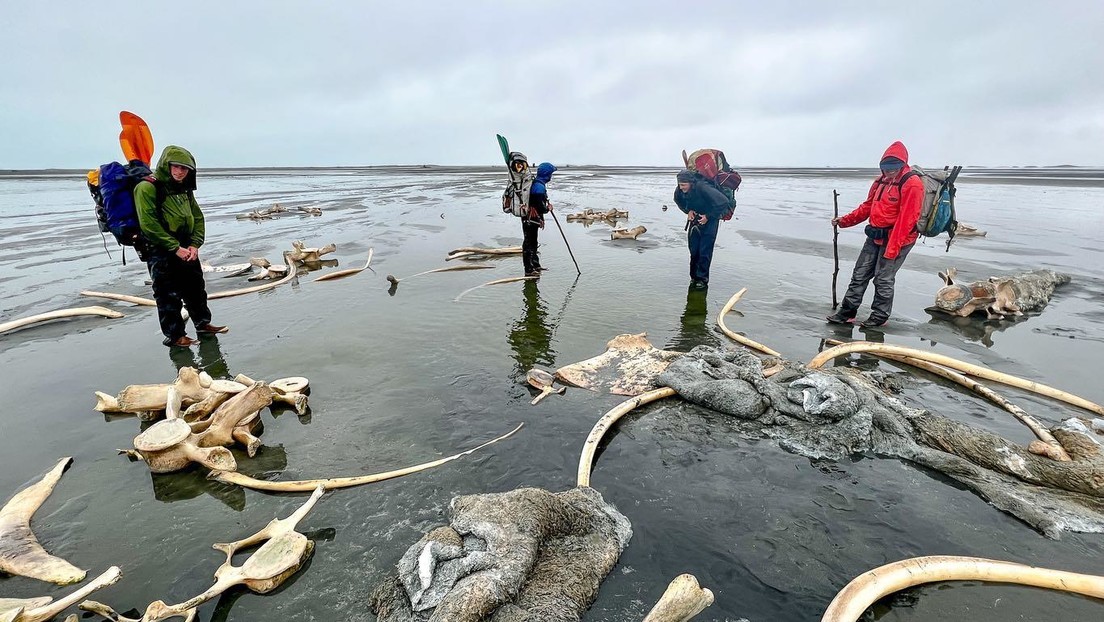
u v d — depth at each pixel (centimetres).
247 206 2573
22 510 367
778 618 285
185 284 700
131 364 640
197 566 324
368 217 2062
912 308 845
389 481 404
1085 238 1498
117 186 630
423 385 572
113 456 446
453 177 5884
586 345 693
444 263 1219
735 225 1806
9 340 725
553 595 284
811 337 714
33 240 1556
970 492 387
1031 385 540
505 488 395
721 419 489
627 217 1978
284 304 893
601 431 459
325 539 345
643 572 315
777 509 369
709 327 758
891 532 346
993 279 826
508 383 577
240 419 455
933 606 288
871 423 445
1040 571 298
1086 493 371
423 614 272
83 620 289
